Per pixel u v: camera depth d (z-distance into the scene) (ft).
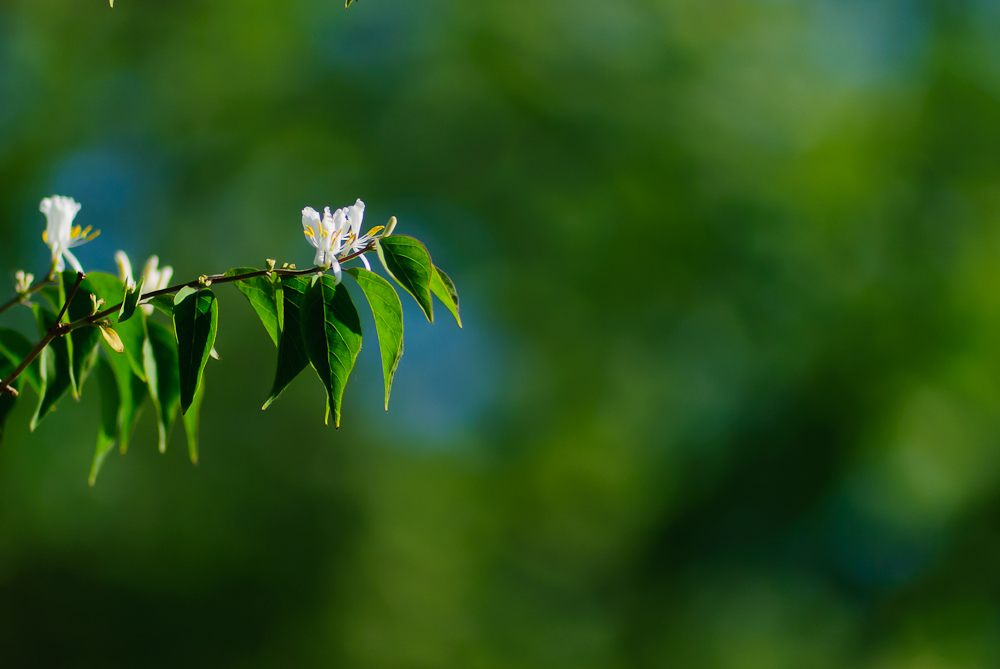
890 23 40.24
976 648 33.63
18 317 34.24
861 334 34.58
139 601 34.99
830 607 34.99
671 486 38.68
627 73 38.27
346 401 41.75
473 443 54.70
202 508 36.60
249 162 42.32
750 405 37.01
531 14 39.60
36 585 33.68
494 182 40.91
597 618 48.21
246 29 39.93
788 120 37.73
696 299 38.93
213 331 5.36
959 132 36.45
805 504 33.96
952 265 34.71
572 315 43.50
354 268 5.30
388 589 40.73
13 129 37.24
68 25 37.99
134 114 40.47
